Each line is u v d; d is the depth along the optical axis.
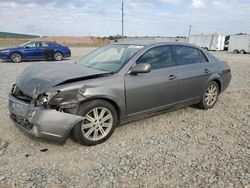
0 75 9.78
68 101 3.36
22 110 3.46
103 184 2.77
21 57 16.39
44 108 3.29
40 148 3.55
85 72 3.77
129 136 4.04
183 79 4.71
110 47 4.93
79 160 3.27
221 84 5.68
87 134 3.60
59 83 3.37
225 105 5.96
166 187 2.73
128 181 2.83
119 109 3.88
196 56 5.21
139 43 4.61
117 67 4.04
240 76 10.70
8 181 2.78
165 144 3.78
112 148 3.62
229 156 3.43
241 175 2.96
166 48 4.63
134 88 3.97
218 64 5.62
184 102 4.92
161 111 4.62
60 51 17.86
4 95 6.36
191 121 4.80
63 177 2.88
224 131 4.35
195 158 3.37
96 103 3.60
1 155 3.33
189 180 2.86
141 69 3.85
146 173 2.98
